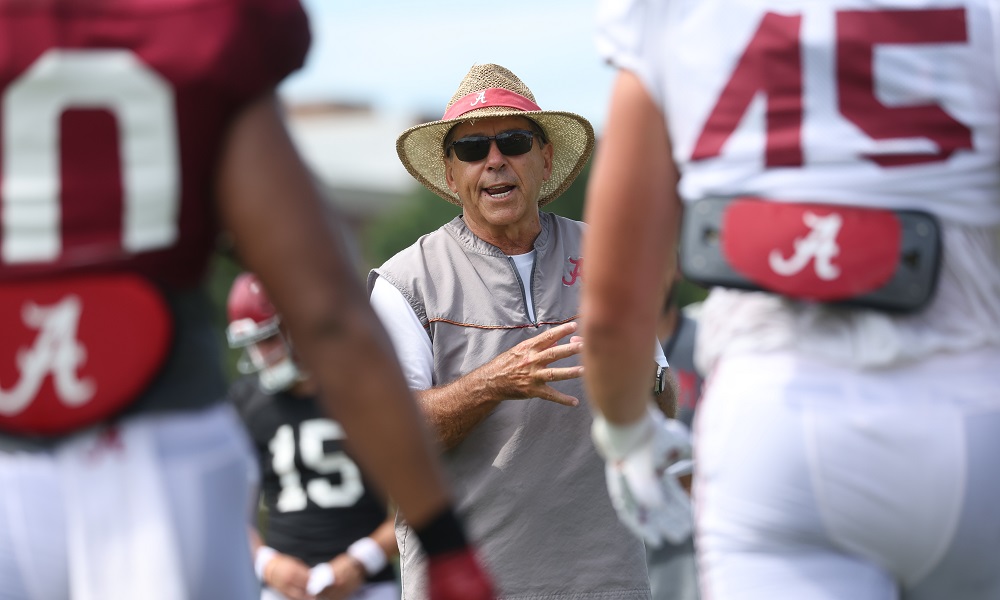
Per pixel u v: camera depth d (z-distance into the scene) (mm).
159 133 6641
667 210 7871
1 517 6770
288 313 6906
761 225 7492
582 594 13328
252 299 20719
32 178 6598
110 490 6727
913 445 7340
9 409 6645
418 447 7094
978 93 7535
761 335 7641
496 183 13969
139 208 6652
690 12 7648
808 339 7531
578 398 13664
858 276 7383
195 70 6625
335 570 20531
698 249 7629
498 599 13336
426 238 14500
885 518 7426
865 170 7414
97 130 6617
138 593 6672
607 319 7918
